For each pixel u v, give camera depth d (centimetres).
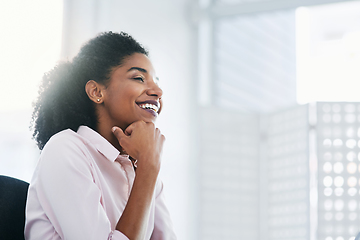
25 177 254
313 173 308
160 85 355
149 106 123
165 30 364
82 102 125
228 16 379
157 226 132
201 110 356
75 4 290
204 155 353
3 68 250
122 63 124
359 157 298
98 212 99
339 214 294
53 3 277
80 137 113
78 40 288
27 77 259
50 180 100
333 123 301
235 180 357
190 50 386
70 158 103
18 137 253
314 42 506
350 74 473
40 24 269
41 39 269
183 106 373
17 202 114
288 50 511
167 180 351
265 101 466
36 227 105
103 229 98
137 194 106
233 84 427
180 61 376
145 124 118
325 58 493
